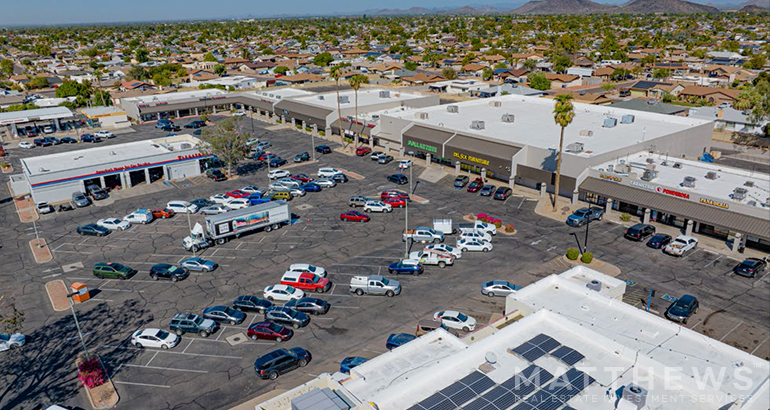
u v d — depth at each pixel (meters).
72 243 59.38
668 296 45.09
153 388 35.19
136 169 79.12
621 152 68.69
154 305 45.69
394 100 114.38
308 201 71.88
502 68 191.50
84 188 75.50
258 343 40.16
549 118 89.44
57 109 120.50
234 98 137.88
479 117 91.69
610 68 186.50
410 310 44.12
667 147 74.88
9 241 60.19
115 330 42.00
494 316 42.69
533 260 52.62
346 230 61.50
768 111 97.50
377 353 38.16
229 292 47.69
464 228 57.88
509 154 72.56
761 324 40.94
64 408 32.12
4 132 118.12
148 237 60.88
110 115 119.88
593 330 33.34
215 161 87.75
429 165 86.06
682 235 55.25
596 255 53.22
